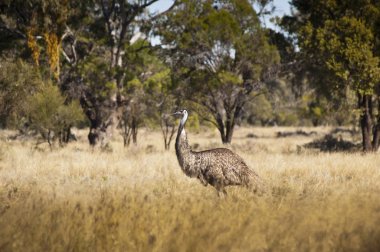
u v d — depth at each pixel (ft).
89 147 297.33
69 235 67.77
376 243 66.69
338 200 88.63
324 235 69.82
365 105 277.03
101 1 331.98
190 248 63.05
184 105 313.94
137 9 331.36
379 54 269.03
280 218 77.41
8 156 216.33
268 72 298.97
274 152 287.48
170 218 76.02
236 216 77.10
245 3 291.58
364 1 266.77
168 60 312.91
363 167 169.99
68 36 336.49
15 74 261.03
